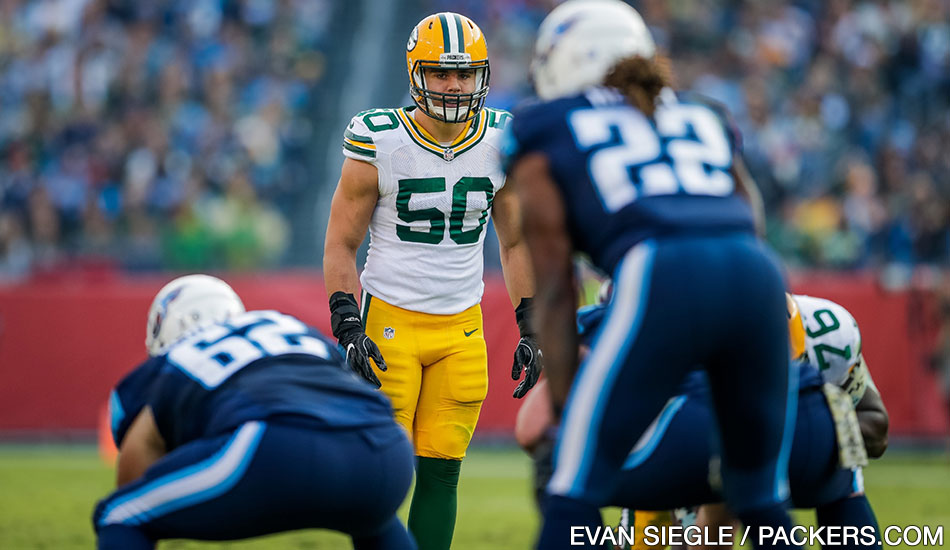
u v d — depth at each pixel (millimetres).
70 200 45906
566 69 9914
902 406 31797
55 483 25766
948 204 41844
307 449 9672
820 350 12633
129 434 10297
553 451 10039
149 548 9703
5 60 52219
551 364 9312
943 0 52812
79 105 50188
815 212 42875
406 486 10492
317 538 19094
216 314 11375
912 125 49094
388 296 13977
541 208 9266
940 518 20641
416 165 13781
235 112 50531
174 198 45719
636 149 9203
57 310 33094
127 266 42594
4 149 48719
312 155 50906
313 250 47375
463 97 13594
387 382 13852
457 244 14086
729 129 9797
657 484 10750
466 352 14125
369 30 57219
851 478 11594
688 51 52844
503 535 19453
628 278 8852
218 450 9562
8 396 32906
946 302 31672
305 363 10312
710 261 8859
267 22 55156
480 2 55844
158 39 53031
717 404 9445
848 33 52281
